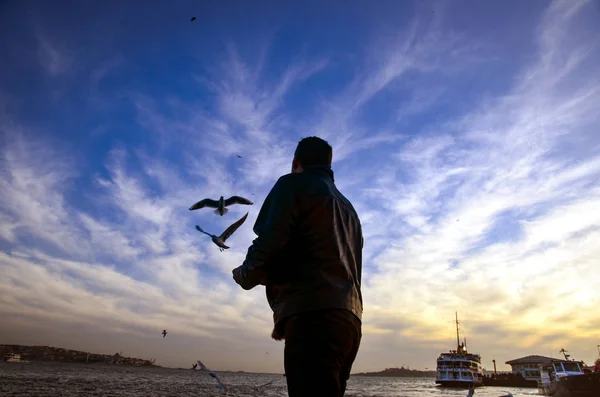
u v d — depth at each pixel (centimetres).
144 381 9288
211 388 7575
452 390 10631
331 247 243
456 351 11381
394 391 10112
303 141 301
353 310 242
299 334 230
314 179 265
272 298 254
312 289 235
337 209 260
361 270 276
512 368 12788
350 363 259
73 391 4991
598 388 3672
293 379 226
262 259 240
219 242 322
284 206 247
